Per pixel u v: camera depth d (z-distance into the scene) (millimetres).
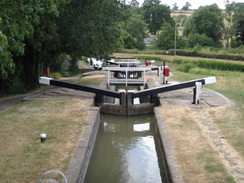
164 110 10391
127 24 59094
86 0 14719
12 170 5566
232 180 5199
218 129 8195
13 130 7957
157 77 19953
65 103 11328
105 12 15953
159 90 12320
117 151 8688
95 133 9312
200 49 47188
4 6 7480
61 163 5906
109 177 7008
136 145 9242
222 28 60594
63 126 8375
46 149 6629
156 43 60500
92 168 7484
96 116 9727
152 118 12227
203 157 6238
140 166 7605
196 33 58500
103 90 12367
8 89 14172
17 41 9094
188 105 11102
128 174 7160
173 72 25328
